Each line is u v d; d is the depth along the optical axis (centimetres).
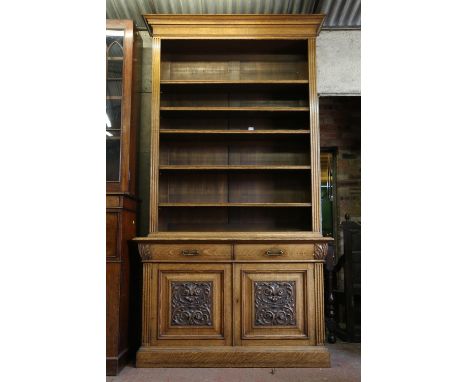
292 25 275
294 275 253
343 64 327
